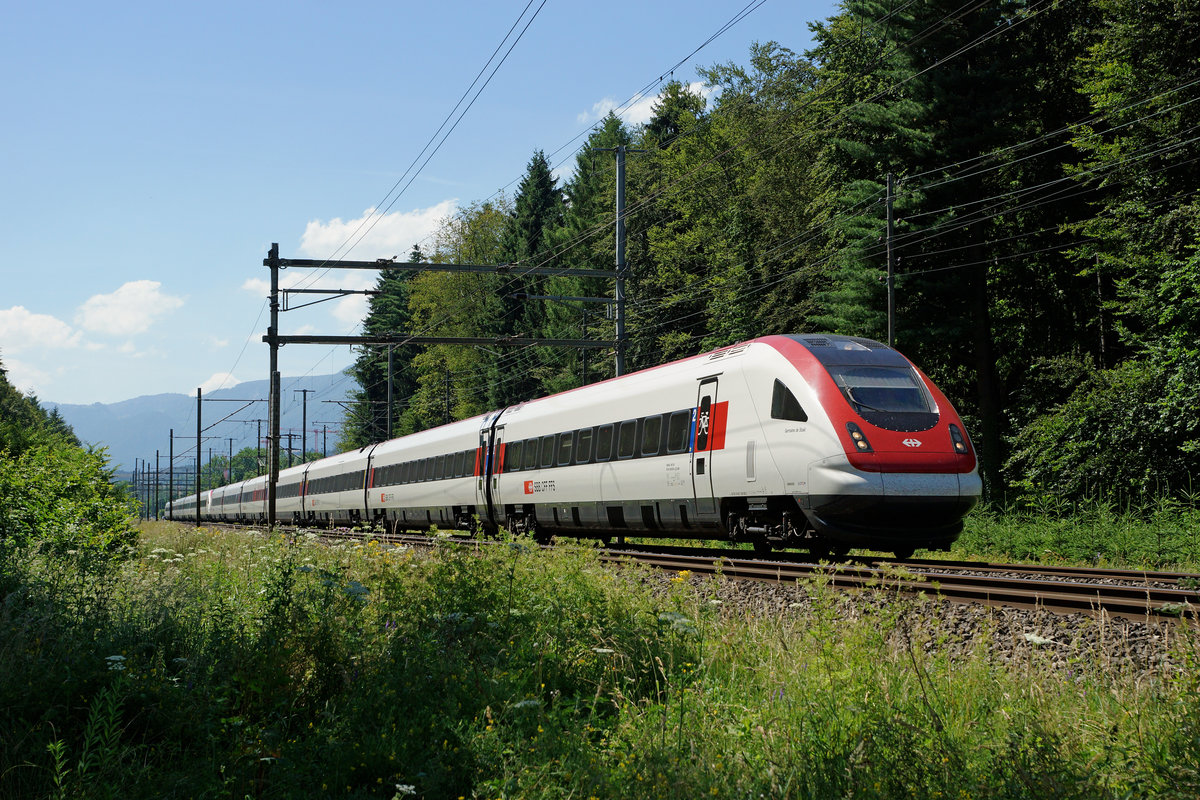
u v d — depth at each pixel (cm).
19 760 554
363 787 532
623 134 6581
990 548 1939
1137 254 2291
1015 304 3055
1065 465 2286
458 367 6988
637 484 1792
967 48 2631
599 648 741
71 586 1015
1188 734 489
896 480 1316
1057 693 619
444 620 795
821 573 845
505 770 522
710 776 498
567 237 6247
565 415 2109
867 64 3000
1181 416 2073
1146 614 772
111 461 1972
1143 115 2300
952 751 493
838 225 2919
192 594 1063
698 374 1653
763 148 4391
